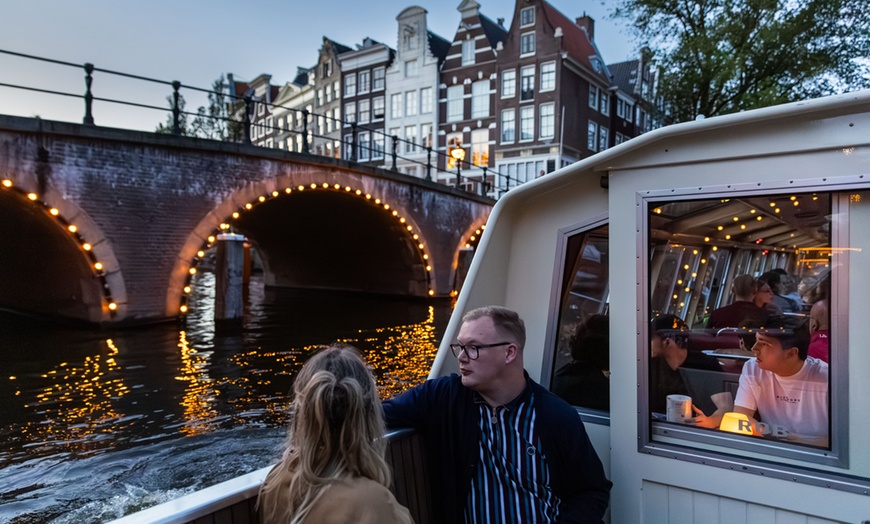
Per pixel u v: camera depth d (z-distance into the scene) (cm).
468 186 3127
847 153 157
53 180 1009
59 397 685
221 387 741
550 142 2808
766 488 169
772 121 165
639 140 181
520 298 227
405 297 2003
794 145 163
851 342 160
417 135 3366
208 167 1221
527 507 163
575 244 217
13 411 630
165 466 489
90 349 953
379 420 124
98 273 1077
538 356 223
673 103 1303
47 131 988
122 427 583
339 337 1141
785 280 173
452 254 1948
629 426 192
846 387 160
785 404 172
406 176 1719
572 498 165
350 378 120
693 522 182
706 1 1257
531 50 2880
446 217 1905
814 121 161
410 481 171
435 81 3266
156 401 675
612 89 3206
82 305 1178
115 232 1090
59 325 1182
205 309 1625
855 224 158
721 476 176
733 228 180
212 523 127
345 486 112
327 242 2152
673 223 188
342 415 117
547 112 2833
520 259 227
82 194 1045
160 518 118
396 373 830
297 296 2064
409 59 3397
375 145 3616
